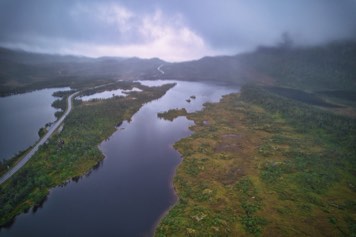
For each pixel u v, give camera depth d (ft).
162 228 219.61
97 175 318.86
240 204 250.16
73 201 265.13
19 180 279.49
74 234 220.02
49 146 363.76
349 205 249.34
